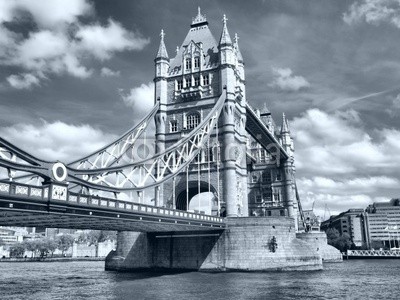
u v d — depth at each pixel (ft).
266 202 364.17
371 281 159.84
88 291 131.03
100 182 120.67
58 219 109.40
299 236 306.76
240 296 116.88
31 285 155.33
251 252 189.88
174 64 252.83
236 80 247.29
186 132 233.14
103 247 553.64
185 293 122.62
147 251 208.44
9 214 93.15
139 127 207.10
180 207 230.68
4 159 80.28
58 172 94.17
